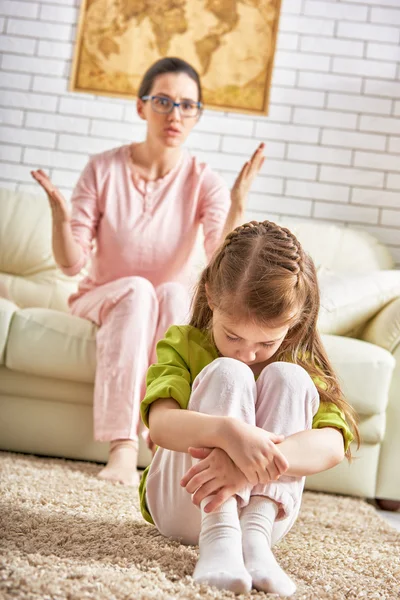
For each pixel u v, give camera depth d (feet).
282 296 4.27
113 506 5.99
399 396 8.61
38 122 13.05
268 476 3.90
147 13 13.07
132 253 8.86
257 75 13.04
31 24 13.10
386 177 13.01
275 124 13.03
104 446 8.57
